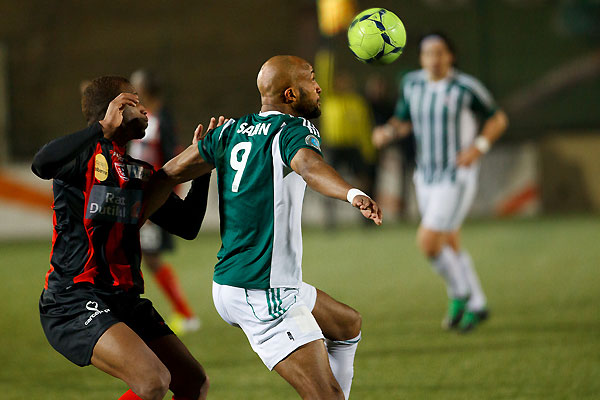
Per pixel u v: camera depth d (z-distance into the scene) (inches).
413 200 2080.5
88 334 438.6
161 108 901.8
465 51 2315.5
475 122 944.3
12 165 1955.0
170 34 2468.0
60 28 2460.6
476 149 903.1
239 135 461.1
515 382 677.9
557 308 993.5
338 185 405.4
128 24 2468.0
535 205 2081.7
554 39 2295.8
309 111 473.4
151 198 484.4
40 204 1948.8
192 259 1528.1
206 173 494.3
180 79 2455.7
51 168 443.5
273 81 465.1
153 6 2476.6
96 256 454.6
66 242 454.6
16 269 1462.8
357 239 1781.5
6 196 1943.9
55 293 452.1
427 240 901.2
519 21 2306.8
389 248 1624.0
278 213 445.4
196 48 2469.2
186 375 478.3
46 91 2385.6
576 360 741.9
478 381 684.7
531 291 1118.4
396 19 525.7
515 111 2294.5
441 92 912.9
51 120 2354.8
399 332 893.2
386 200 2053.4
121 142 481.1
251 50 2455.7
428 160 922.1
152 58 2448.3
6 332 958.4
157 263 929.5
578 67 2281.0
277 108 469.1
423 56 927.0
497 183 2085.4
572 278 1205.7
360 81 2269.9
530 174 2080.5
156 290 1235.9
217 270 463.2
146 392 426.0
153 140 891.4
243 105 2444.6
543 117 2287.2
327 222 1900.8
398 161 2032.5
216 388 688.4
